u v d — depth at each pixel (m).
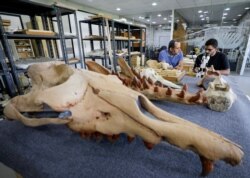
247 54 3.80
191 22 5.25
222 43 3.71
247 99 1.07
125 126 0.46
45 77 0.62
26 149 0.65
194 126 0.45
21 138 0.72
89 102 0.52
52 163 0.56
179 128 0.43
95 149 0.62
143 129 0.44
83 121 0.50
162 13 5.40
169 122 0.46
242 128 0.71
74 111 0.49
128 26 3.65
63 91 0.50
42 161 0.58
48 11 2.13
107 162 0.55
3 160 0.66
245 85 3.23
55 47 2.59
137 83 0.85
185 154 0.57
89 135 0.53
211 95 0.86
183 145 0.41
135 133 0.45
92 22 3.12
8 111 0.62
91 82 0.57
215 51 1.90
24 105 0.58
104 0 3.94
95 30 4.68
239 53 3.85
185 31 4.40
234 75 3.90
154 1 4.03
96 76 0.63
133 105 0.48
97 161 0.56
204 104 0.91
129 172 0.51
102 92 0.53
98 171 0.52
